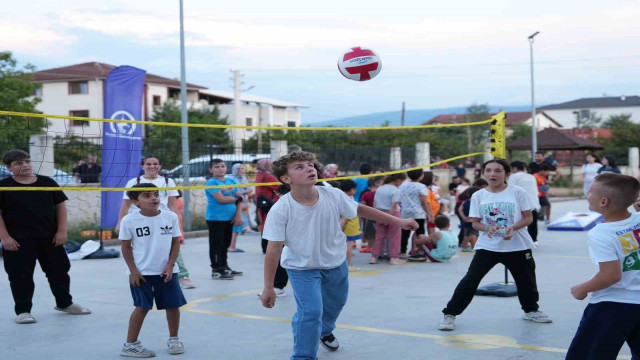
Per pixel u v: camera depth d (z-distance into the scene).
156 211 5.59
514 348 5.55
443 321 6.21
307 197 4.73
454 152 31.61
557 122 88.69
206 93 57.62
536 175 16.19
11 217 6.73
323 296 5.08
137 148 12.02
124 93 11.81
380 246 10.68
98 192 15.52
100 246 11.83
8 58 32.69
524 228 6.31
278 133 30.84
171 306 5.55
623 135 46.59
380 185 11.26
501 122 7.74
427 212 11.05
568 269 9.81
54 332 6.36
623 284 3.82
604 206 3.86
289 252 4.83
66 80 49.81
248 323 6.64
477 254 6.27
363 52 7.40
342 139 31.45
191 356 5.52
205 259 11.46
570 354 3.96
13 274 6.75
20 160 6.69
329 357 5.37
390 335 6.04
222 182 9.22
